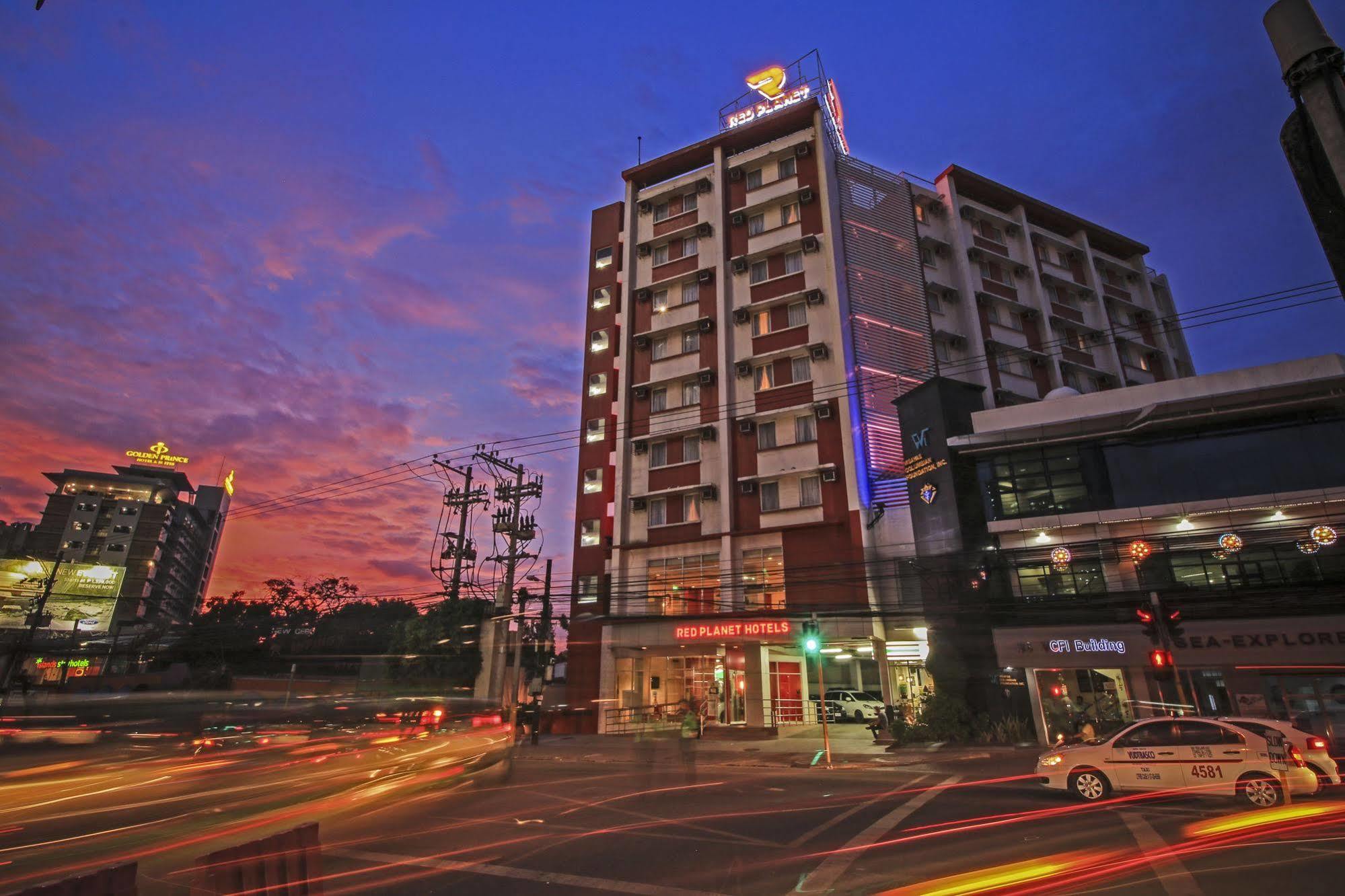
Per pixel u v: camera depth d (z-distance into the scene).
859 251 32.16
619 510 31.39
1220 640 18.88
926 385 25.03
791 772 16.11
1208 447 20.95
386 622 48.06
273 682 42.72
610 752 21.41
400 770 16.42
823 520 27.52
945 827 9.26
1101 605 20.44
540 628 34.44
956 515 22.97
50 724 30.05
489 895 6.57
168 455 96.19
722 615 26.59
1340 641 17.80
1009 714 20.73
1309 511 19.53
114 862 7.87
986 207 38.03
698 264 33.97
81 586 64.50
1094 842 7.95
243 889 3.79
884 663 25.72
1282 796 9.63
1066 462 22.47
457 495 39.62
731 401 30.94
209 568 98.06
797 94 36.34
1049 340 35.62
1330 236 2.01
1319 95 2.11
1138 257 43.28
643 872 7.34
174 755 19.36
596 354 35.34
